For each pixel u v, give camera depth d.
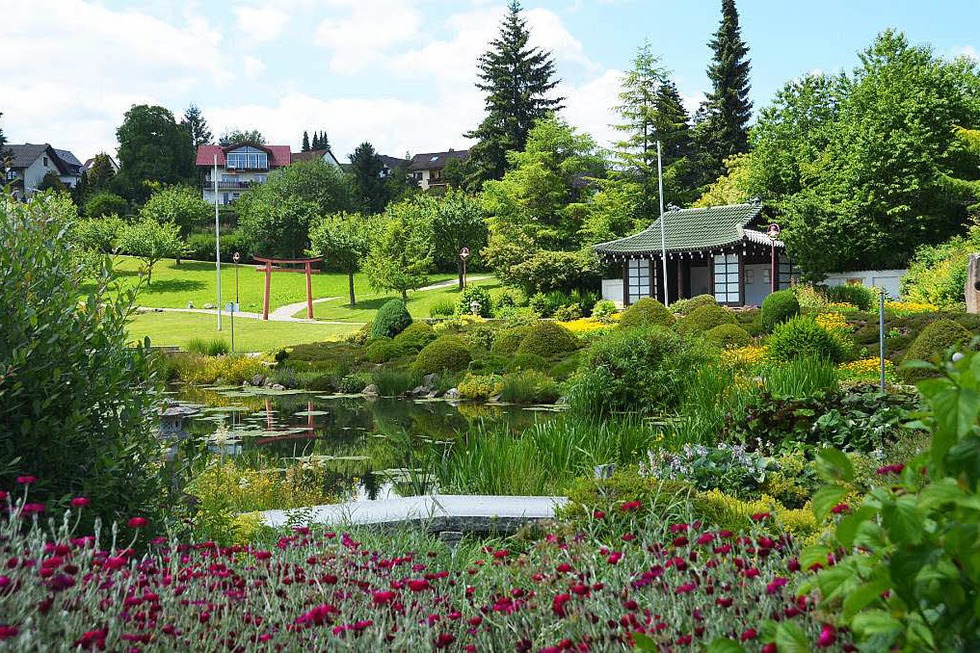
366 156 92.06
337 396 21.77
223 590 3.25
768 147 43.97
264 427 15.53
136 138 98.75
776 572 3.16
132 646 2.60
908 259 35.66
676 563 3.01
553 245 54.47
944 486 1.57
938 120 36.81
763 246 36.97
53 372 4.24
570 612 2.96
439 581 3.68
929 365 1.74
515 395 19.98
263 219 67.19
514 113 70.50
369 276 48.16
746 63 64.31
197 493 5.73
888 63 40.62
